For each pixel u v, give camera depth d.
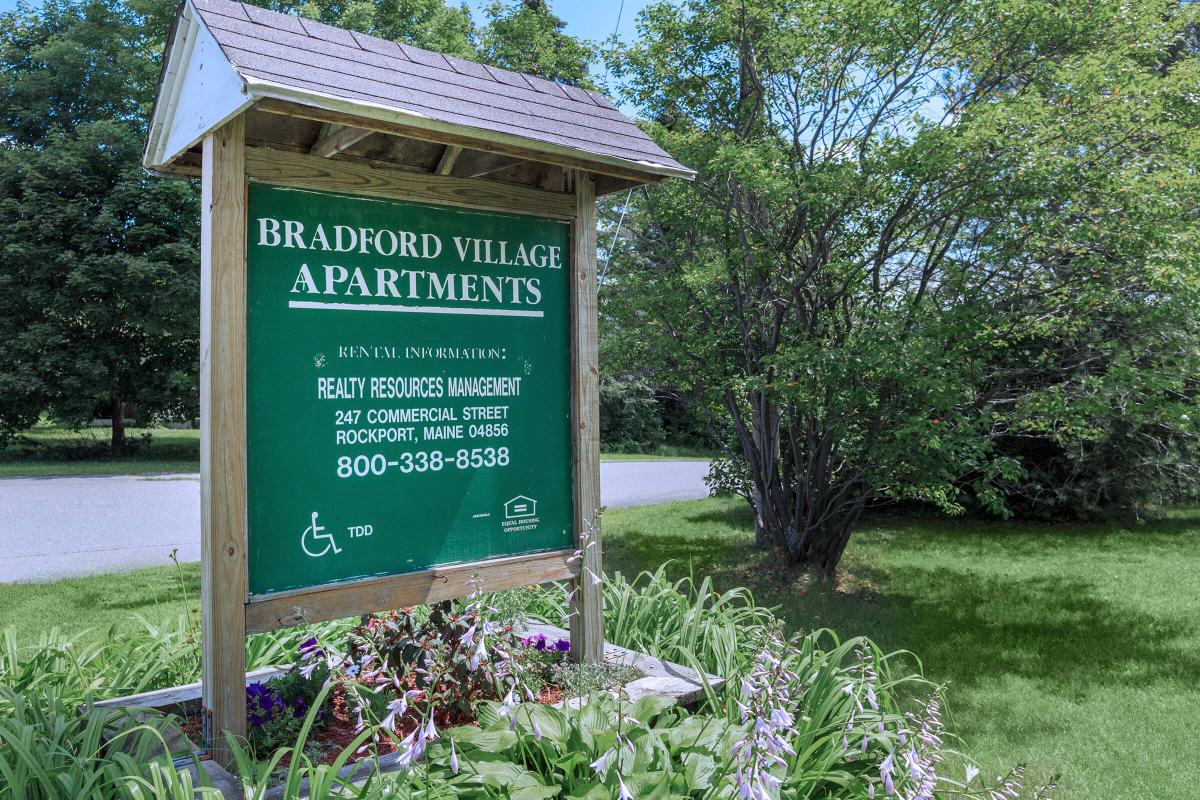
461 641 3.14
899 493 7.62
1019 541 11.67
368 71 3.10
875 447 7.29
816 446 8.41
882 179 6.95
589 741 2.86
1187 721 5.04
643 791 2.56
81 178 20.67
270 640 4.15
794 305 7.93
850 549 10.95
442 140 3.11
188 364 23.28
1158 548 11.14
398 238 3.35
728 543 10.63
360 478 3.24
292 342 3.09
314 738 3.09
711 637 4.24
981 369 7.12
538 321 3.77
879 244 7.32
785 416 8.41
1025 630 7.10
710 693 3.39
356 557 3.22
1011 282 7.11
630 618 4.73
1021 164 6.19
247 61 2.66
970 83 7.52
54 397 21.39
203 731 2.96
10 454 22.88
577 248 3.84
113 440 23.86
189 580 7.90
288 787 2.35
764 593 8.16
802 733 3.19
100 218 20.16
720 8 7.76
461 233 3.53
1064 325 6.87
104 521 11.80
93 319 20.45
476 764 2.74
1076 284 6.83
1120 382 6.75
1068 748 4.64
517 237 3.69
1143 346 6.96
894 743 3.05
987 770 4.28
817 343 7.21
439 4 20.09
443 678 3.18
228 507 2.88
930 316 6.79
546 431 3.78
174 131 3.31
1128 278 6.66
